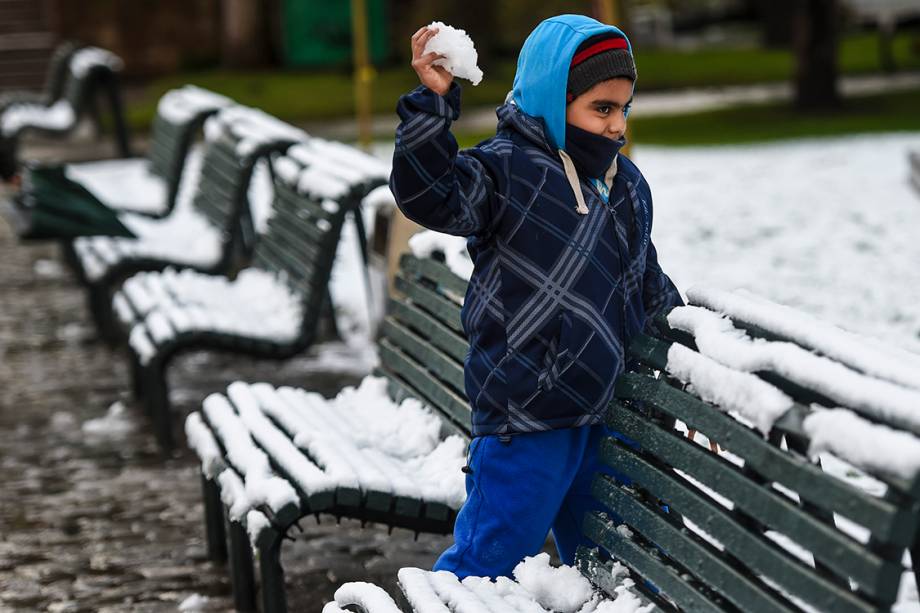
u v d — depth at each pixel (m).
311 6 57.66
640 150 32.56
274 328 12.20
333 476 7.37
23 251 23.11
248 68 58.03
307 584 9.06
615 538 5.89
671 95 47.38
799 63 39.84
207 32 58.31
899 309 15.73
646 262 6.51
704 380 5.17
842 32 65.12
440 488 7.48
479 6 49.47
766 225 21.69
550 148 5.97
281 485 7.45
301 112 44.91
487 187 5.86
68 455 12.25
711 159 30.39
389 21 59.94
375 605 5.91
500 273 5.98
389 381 9.33
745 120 38.31
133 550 9.88
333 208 11.80
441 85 5.57
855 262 18.58
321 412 9.01
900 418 4.12
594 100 5.85
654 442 5.54
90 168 30.16
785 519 4.59
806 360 4.65
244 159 14.90
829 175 26.75
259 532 7.39
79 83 30.48
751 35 73.12
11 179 17.11
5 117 30.66
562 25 5.91
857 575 4.18
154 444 12.48
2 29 52.03
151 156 21.17
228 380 14.58
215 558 9.58
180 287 13.71
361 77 26.80
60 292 19.77
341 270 20.12
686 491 5.28
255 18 57.97
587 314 5.93
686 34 75.31
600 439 6.05
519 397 5.96
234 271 18.66
